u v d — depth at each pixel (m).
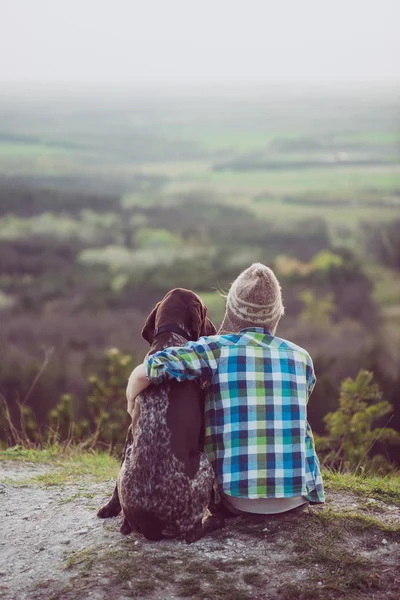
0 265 91.44
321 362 22.75
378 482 4.49
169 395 3.36
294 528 3.52
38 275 86.88
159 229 133.12
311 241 113.12
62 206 146.50
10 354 48.00
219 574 3.14
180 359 3.31
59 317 63.31
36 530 3.76
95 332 59.50
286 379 3.44
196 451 3.34
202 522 3.56
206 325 3.74
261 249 110.75
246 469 3.35
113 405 8.80
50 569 3.28
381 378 12.73
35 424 7.43
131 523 3.43
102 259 100.00
